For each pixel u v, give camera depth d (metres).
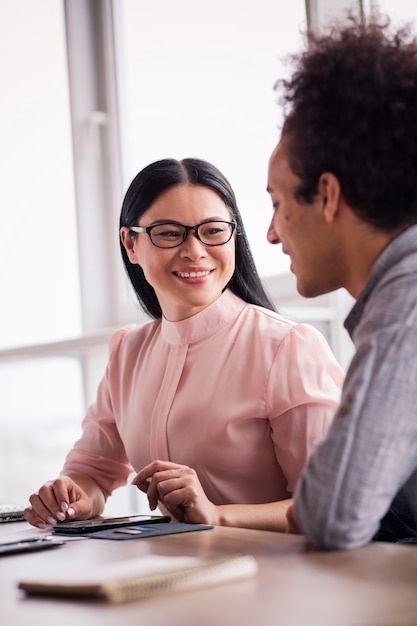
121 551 1.31
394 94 1.28
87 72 3.88
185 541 1.37
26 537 1.55
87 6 3.90
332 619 0.84
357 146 1.28
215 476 1.90
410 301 1.22
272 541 1.31
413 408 1.19
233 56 3.33
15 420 4.04
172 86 3.60
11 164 4.11
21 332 4.10
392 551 1.18
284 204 1.37
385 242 1.31
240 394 1.90
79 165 3.84
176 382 1.98
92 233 3.85
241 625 0.83
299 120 1.33
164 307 2.04
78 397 3.77
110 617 0.88
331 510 1.18
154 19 3.67
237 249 2.05
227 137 3.35
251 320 2.00
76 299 3.91
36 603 0.97
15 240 4.11
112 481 2.23
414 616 0.83
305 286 1.39
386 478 1.18
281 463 1.88
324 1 2.77
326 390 1.87
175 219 1.93
